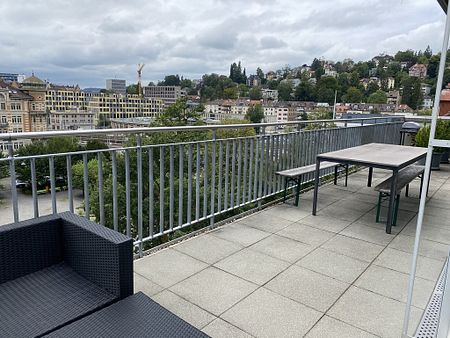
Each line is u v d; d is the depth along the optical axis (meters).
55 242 1.80
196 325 1.94
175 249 2.95
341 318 2.05
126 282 1.54
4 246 1.62
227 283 2.40
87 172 2.47
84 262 1.69
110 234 1.59
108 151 2.54
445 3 1.70
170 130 2.85
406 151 4.33
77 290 1.58
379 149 4.53
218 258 2.79
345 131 5.99
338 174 6.08
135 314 1.37
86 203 2.50
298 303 2.19
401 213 4.09
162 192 3.04
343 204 4.41
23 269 1.70
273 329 1.93
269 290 2.33
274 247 3.03
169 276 2.48
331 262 2.77
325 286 2.40
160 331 1.27
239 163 3.82
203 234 3.31
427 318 1.88
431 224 3.71
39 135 2.08
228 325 1.95
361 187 5.32
